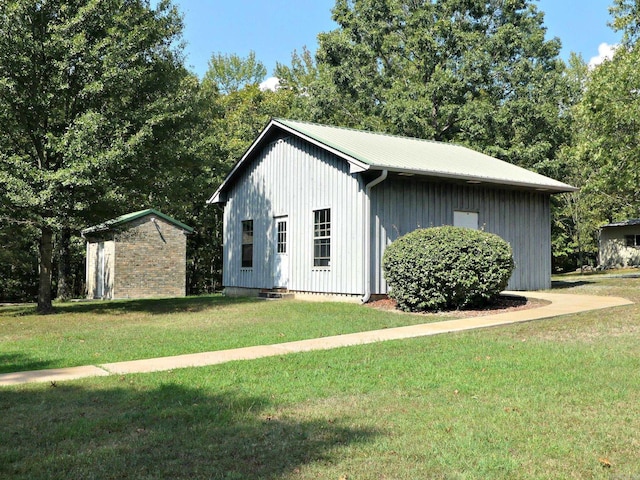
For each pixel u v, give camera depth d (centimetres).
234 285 2028
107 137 1512
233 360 793
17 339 1070
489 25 3288
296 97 3922
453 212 1606
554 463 416
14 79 1454
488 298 1284
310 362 764
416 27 3130
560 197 3328
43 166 1569
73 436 478
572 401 566
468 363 736
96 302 2023
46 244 1642
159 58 1670
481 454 431
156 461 421
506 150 2778
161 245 2636
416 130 2883
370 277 1449
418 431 484
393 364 741
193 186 2692
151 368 753
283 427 497
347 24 3334
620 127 2109
